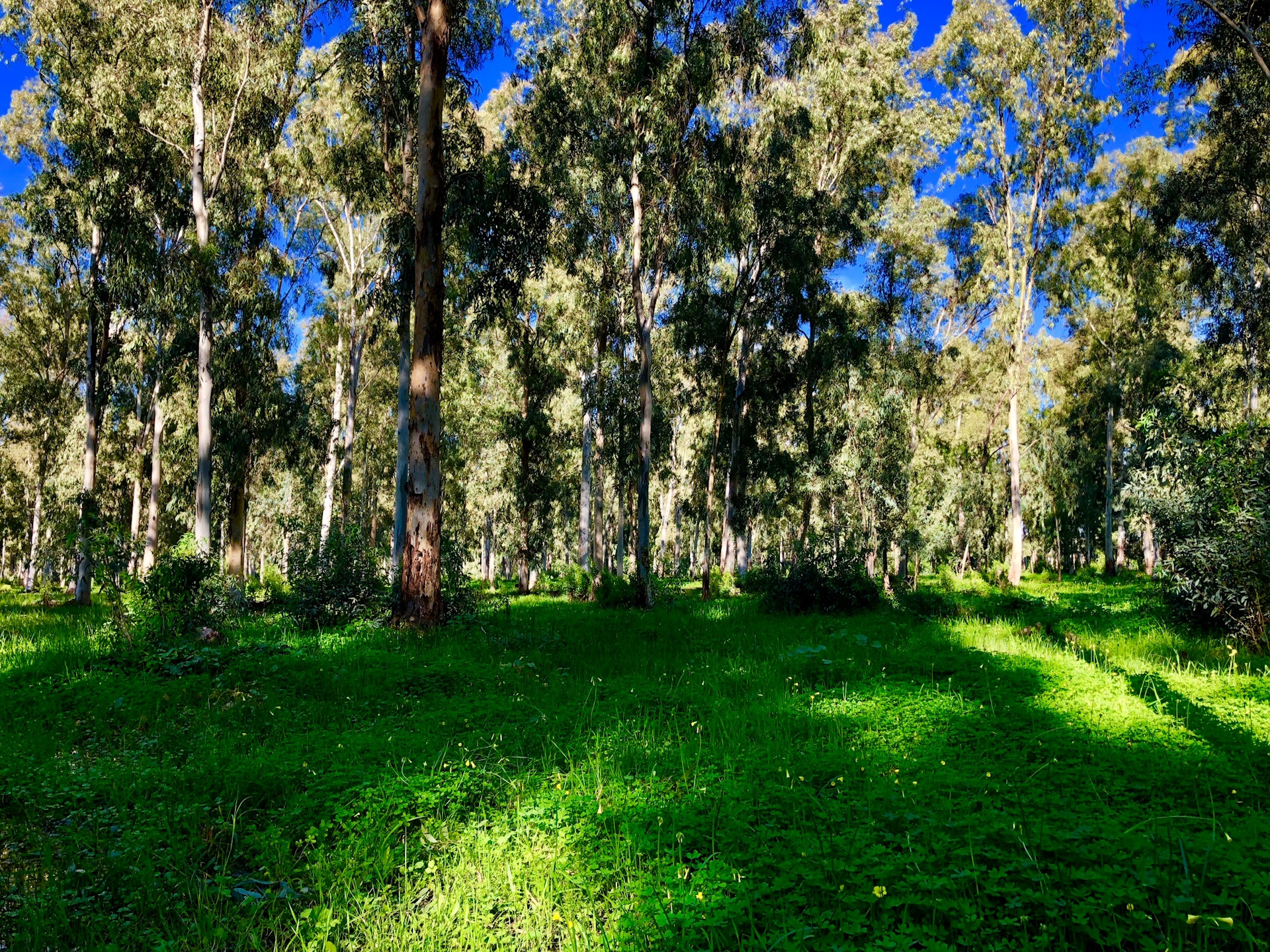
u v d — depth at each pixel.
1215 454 12.09
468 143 20.12
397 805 4.86
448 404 37.59
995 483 39.22
